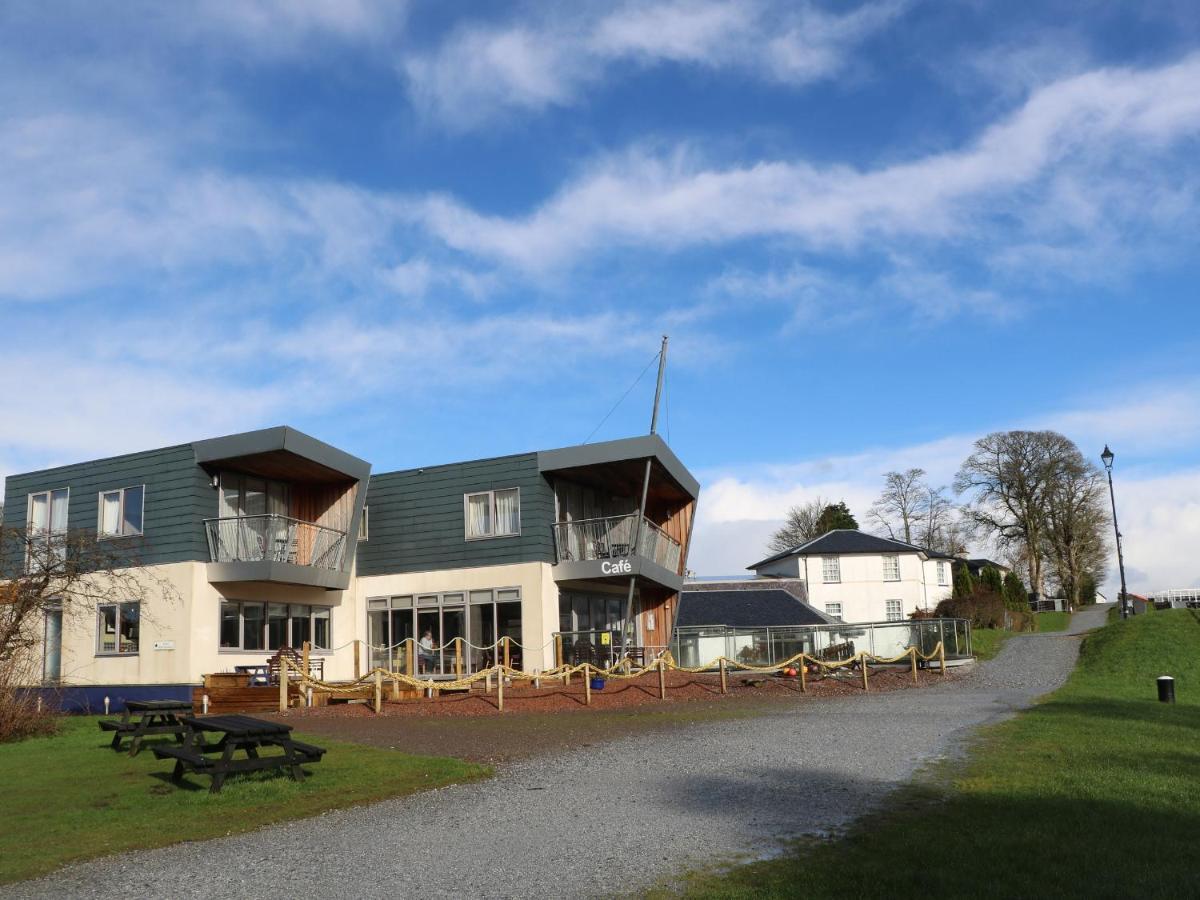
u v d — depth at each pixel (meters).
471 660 28.58
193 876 7.95
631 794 10.88
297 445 25.33
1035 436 66.50
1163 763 11.67
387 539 30.55
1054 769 11.30
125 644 25.59
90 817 10.02
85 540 22.19
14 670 17.52
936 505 78.62
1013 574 61.03
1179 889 6.62
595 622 31.47
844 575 61.97
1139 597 65.56
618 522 32.38
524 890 7.30
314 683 21.53
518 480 28.92
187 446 25.75
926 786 10.50
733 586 56.59
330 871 8.02
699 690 24.11
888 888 6.78
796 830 8.75
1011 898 6.51
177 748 12.12
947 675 28.20
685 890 7.09
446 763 13.00
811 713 19.02
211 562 25.44
